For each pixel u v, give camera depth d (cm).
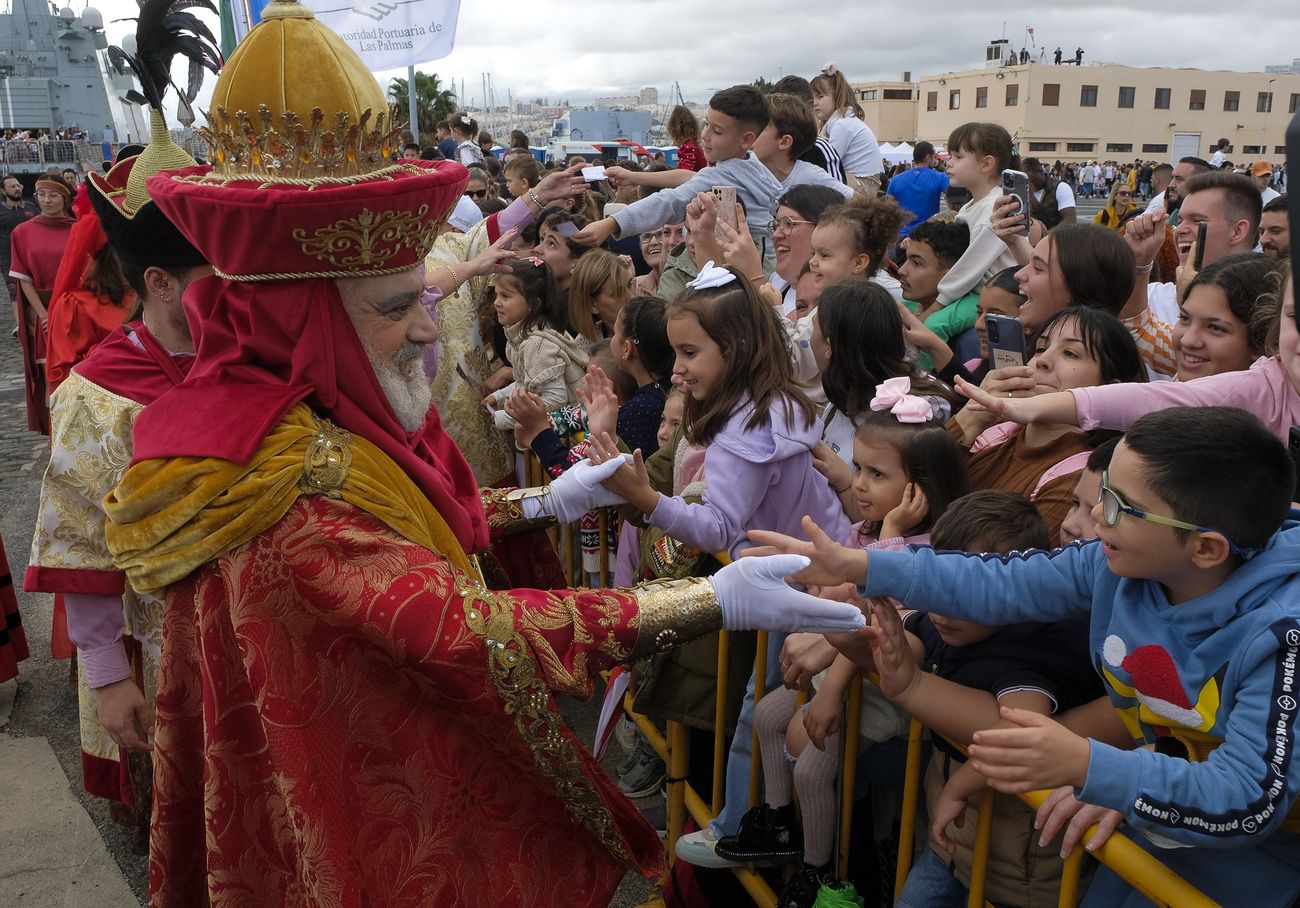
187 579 166
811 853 208
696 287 237
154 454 156
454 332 396
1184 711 136
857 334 260
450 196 162
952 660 180
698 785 275
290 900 166
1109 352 227
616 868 182
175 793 174
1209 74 5381
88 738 277
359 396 163
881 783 210
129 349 231
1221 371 237
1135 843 139
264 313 159
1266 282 229
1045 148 5328
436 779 164
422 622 152
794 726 209
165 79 206
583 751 170
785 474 235
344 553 153
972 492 205
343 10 494
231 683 161
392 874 161
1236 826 122
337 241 150
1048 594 159
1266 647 126
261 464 153
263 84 153
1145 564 135
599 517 322
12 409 823
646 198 414
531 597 161
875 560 164
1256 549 132
